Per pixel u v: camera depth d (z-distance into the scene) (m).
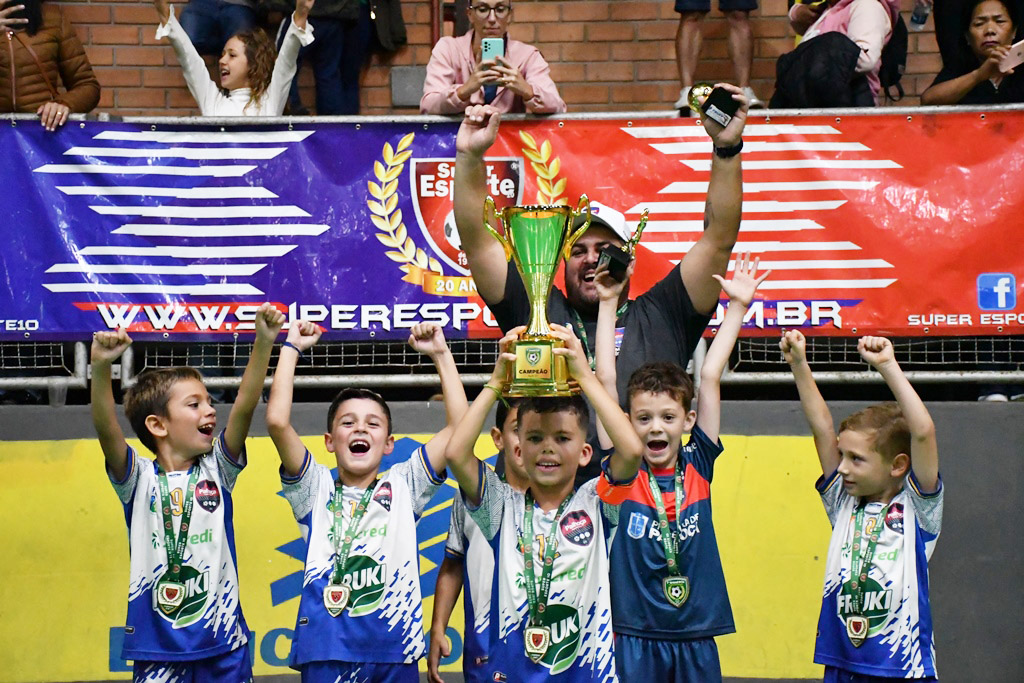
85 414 5.25
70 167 5.32
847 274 5.29
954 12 5.89
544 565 3.66
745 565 5.11
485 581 4.03
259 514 5.15
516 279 4.19
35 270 5.29
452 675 5.01
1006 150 5.31
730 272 5.31
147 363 5.48
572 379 3.59
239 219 5.32
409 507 4.12
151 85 7.29
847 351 5.54
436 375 5.29
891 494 4.18
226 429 4.19
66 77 6.08
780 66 5.89
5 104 5.82
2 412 5.22
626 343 4.17
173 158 5.33
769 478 5.20
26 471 5.18
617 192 5.34
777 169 5.32
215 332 5.30
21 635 5.03
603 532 3.69
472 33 5.77
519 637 3.66
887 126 5.33
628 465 3.49
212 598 4.11
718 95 3.99
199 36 6.72
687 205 5.33
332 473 4.41
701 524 4.04
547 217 3.69
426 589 5.05
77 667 5.01
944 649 5.09
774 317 5.30
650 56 7.36
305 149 5.34
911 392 4.05
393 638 4.02
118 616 5.06
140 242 5.30
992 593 5.14
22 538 5.12
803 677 5.00
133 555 4.12
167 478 4.15
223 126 5.34
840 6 6.19
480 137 4.04
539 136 5.36
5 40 5.78
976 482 5.22
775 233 5.31
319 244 5.32
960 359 5.38
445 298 5.32
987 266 5.29
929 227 5.30
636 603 4.03
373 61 7.25
